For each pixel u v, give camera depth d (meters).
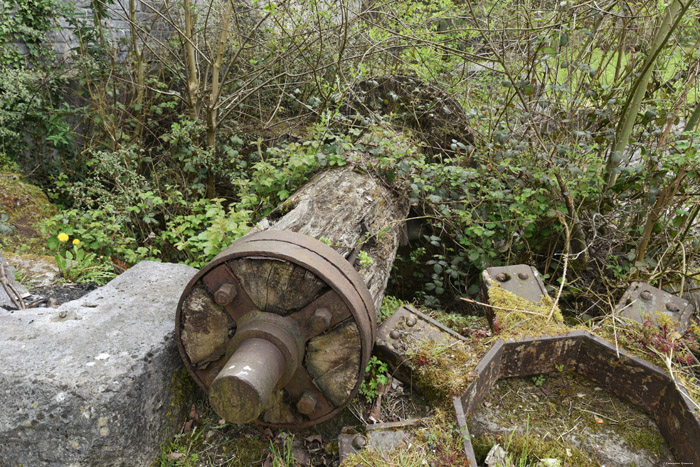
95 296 2.58
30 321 2.32
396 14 5.36
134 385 2.00
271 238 1.96
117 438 1.94
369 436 2.04
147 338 2.21
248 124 5.86
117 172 4.73
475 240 3.99
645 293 2.77
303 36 5.18
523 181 3.78
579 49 3.98
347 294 1.87
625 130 3.62
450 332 2.56
